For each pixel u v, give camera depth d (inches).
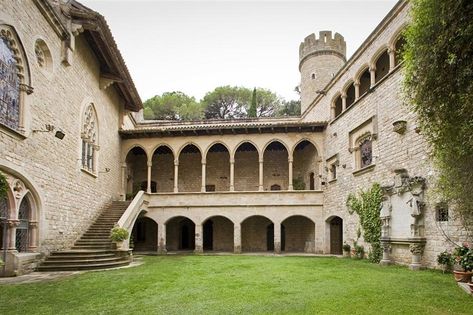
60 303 303.0
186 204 937.5
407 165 561.3
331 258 732.0
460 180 309.6
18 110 484.1
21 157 480.4
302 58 1223.5
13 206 471.5
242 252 971.9
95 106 780.0
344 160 800.3
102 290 359.9
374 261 635.5
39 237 531.5
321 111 961.5
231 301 301.7
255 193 928.9
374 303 288.0
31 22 505.4
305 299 304.5
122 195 967.6
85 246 642.8
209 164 1120.2
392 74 613.6
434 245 493.4
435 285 368.2
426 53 254.8
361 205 704.4
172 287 373.7
